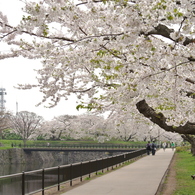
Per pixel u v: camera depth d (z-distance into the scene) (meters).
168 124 10.28
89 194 12.56
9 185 10.00
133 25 6.66
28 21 6.34
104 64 8.97
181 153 47.19
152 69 8.52
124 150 63.00
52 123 75.62
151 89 9.52
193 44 7.73
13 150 65.06
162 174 19.64
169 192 13.50
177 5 6.46
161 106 11.53
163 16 6.82
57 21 7.43
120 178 18.00
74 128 62.19
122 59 8.62
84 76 11.79
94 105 10.12
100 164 21.64
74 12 6.62
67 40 8.24
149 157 39.19
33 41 8.12
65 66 9.98
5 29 7.38
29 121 87.06
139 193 12.65
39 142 83.25
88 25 7.50
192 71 9.12
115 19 7.21
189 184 15.57
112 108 15.62
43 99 11.35
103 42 7.88
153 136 62.72
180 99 11.51
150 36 8.92
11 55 9.34
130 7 6.48
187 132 10.30
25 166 61.22
